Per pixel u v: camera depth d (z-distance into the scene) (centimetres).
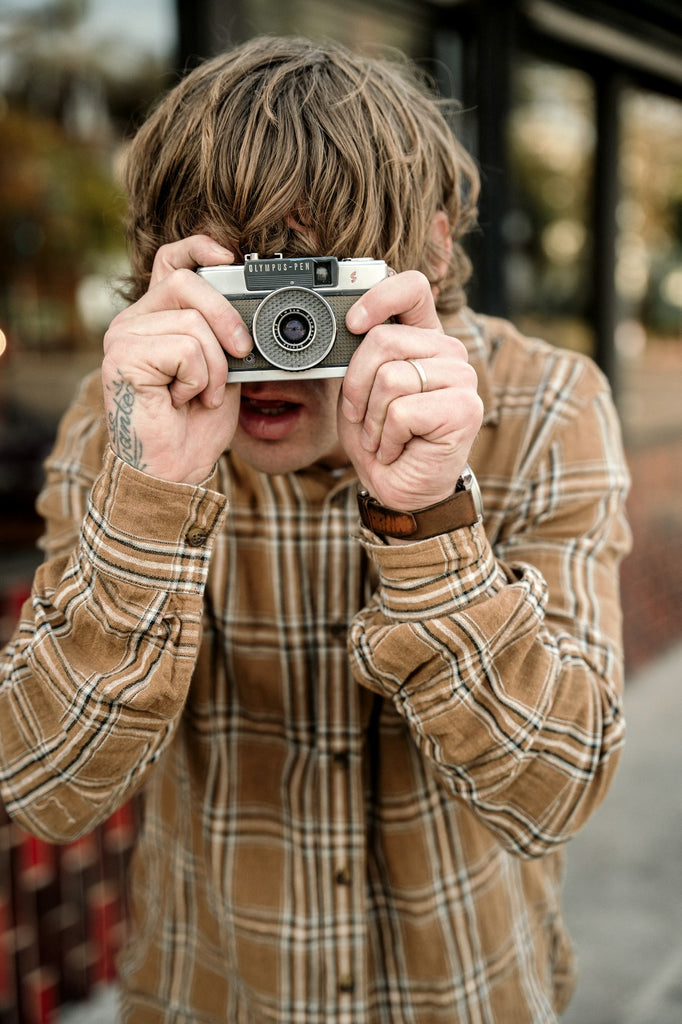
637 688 409
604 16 373
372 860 107
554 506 103
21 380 283
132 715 86
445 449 80
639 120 467
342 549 103
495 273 347
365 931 103
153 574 84
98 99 270
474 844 107
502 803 91
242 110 89
